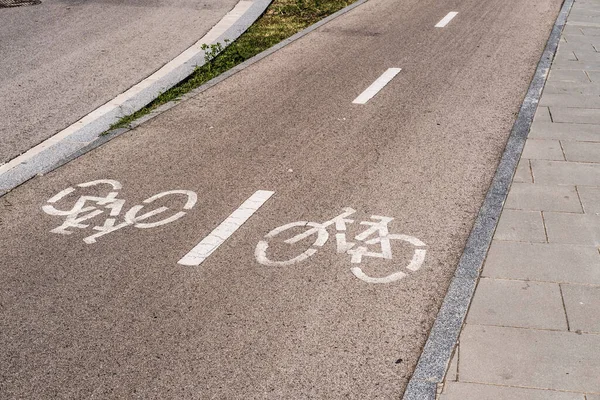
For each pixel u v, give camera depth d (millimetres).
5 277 5648
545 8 16328
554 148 7918
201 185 7332
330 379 4418
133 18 15617
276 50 13031
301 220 6512
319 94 10383
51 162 8070
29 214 6762
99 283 5539
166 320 5047
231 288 5434
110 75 11539
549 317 4852
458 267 5574
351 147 8305
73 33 14336
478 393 4145
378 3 17281
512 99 9945
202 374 4484
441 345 4656
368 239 6125
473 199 6848
